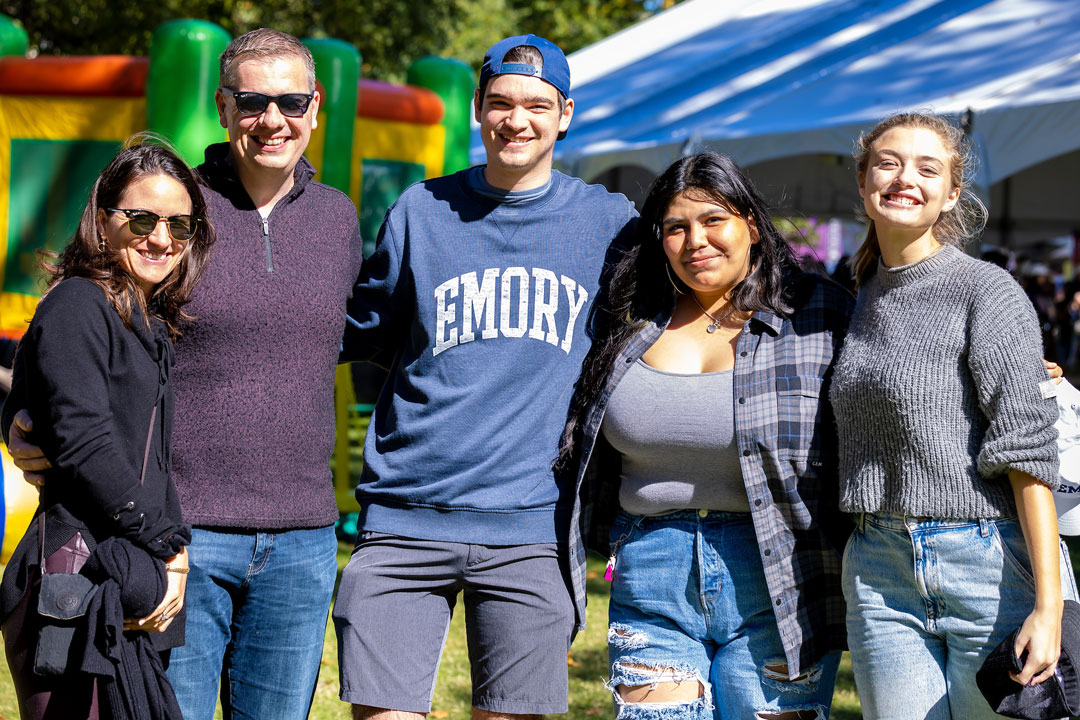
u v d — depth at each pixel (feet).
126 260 8.45
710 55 35.88
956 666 8.39
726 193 9.25
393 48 54.29
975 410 8.36
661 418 9.39
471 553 9.64
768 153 26.16
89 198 8.48
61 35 49.67
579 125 33.65
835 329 9.47
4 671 15.65
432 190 10.30
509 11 68.95
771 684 9.29
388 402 10.30
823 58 30.63
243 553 9.19
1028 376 8.08
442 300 9.85
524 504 9.62
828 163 30.09
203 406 9.08
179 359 9.10
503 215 9.98
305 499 9.36
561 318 9.83
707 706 9.36
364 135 24.23
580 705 14.92
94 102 22.08
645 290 9.84
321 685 15.70
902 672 8.52
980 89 24.11
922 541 8.39
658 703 9.39
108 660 7.93
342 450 24.58
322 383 9.57
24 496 19.13
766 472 9.26
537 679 9.71
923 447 8.34
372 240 24.53
